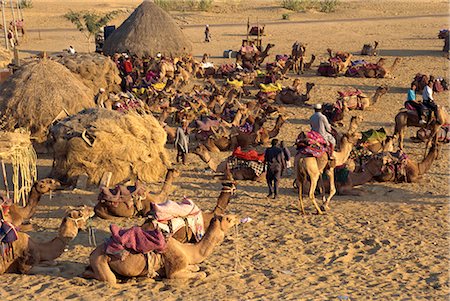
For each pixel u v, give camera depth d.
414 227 17.78
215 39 66.12
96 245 16.11
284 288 13.11
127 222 17.67
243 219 18.23
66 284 12.98
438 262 15.03
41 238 16.75
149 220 13.49
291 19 84.81
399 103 36.41
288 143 28.22
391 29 72.25
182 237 14.08
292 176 23.34
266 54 47.72
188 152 26.38
